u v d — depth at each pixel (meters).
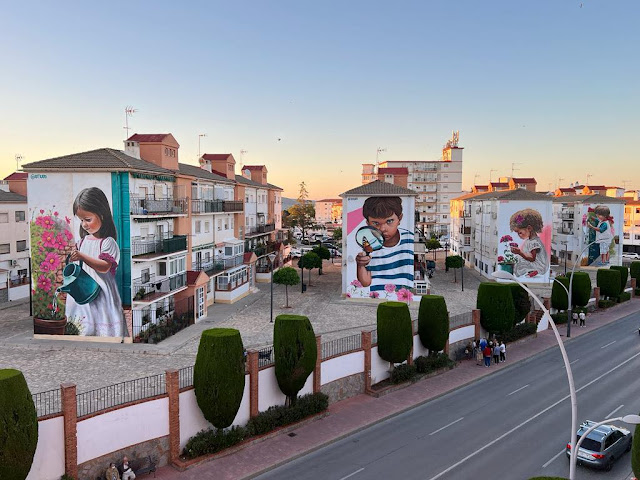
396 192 44.84
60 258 30.92
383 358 26.86
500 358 32.38
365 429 21.89
